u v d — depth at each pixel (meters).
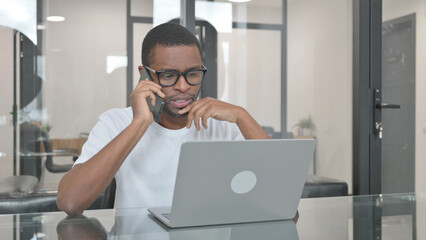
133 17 3.01
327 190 3.31
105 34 2.97
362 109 3.35
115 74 3.00
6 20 2.82
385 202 1.26
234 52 3.17
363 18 3.35
